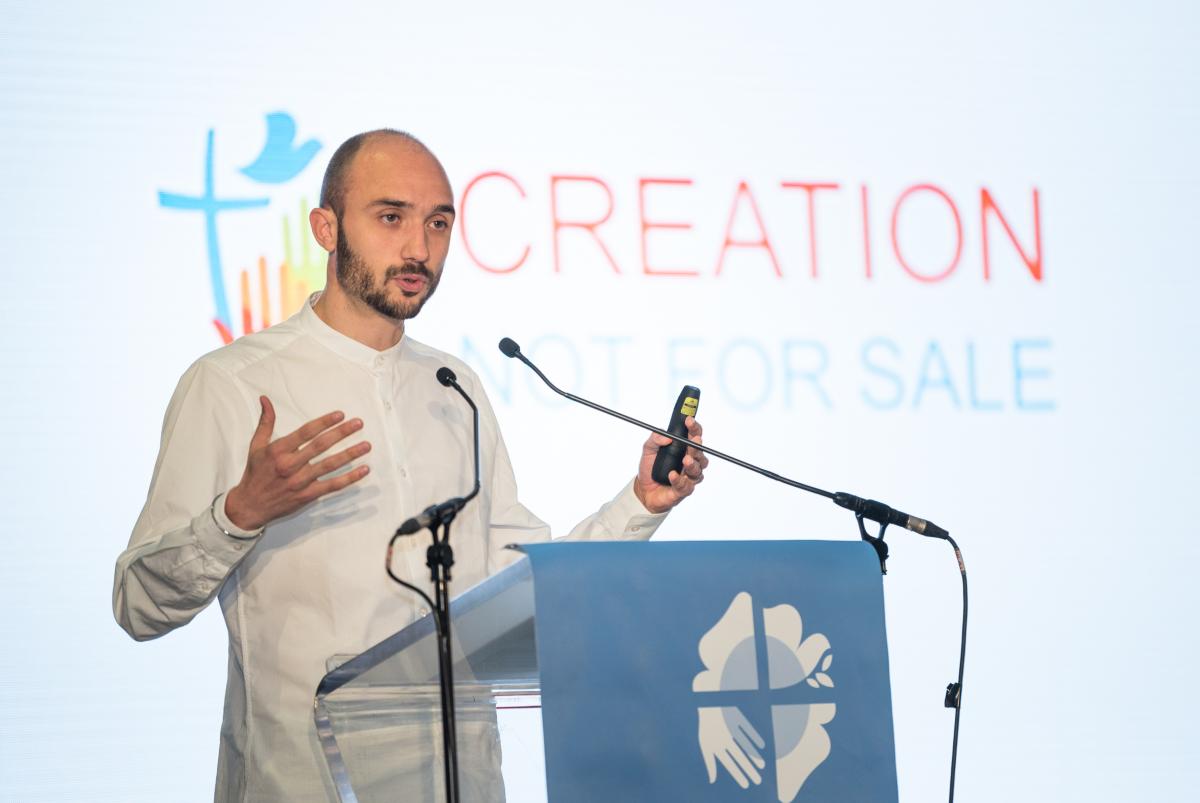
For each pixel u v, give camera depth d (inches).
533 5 363.9
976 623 374.9
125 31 333.4
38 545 311.1
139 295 325.1
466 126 355.3
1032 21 405.4
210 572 201.6
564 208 358.9
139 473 319.6
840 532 366.9
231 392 234.1
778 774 172.9
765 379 367.6
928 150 390.6
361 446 191.2
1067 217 400.5
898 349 379.6
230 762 227.3
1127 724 379.6
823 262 376.8
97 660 310.7
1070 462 389.1
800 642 178.4
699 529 357.7
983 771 368.8
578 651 166.4
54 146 325.1
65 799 304.7
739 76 377.4
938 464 378.0
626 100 367.6
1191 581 392.2
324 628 225.9
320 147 343.3
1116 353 398.0
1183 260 407.5
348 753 183.5
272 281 334.6
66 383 317.7
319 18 347.9
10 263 318.3
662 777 166.7
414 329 343.9
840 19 388.5
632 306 360.5
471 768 193.5
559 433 350.0
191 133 334.3
